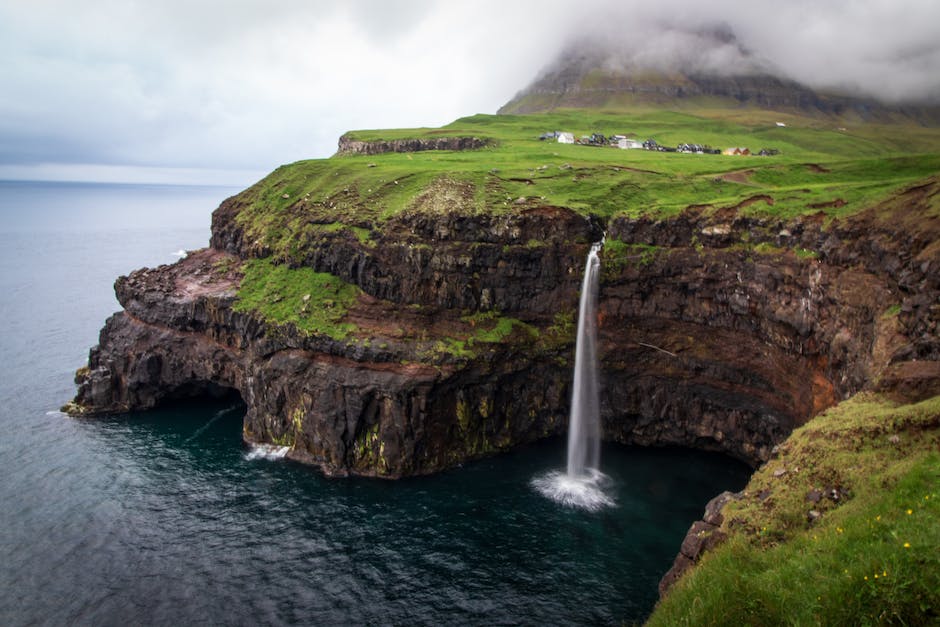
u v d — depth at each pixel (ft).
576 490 205.67
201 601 154.20
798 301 184.55
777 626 64.69
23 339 396.98
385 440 220.43
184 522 188.65
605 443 243.60
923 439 94.68
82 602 153.79
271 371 241.96
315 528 185.26
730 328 211.61
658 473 217.15
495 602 151.84
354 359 232.32
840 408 117.80
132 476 217.97
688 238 221.25
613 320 234.17
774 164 307.17
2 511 194.08
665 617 80.28
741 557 84.33
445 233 243.19
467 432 231.91
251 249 318.04
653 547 172.65
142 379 277.64
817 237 180.14
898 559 62.03
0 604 152.97
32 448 238.68
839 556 71.51
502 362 235.61
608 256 231.50
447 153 433.48
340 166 366.43
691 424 229.66
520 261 239.50
